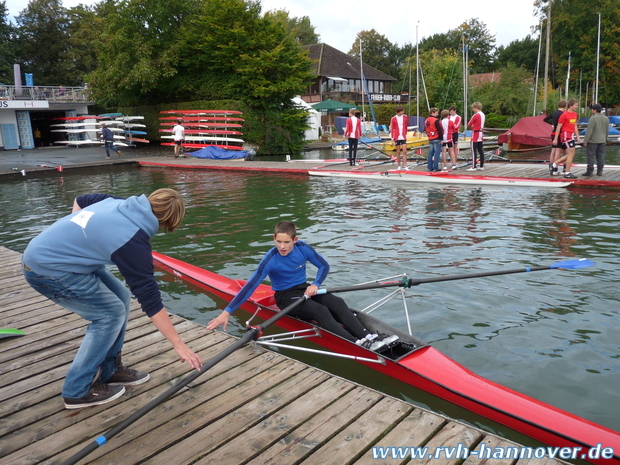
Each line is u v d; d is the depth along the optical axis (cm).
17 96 3053
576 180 1181
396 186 1341
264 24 2767
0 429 296
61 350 408
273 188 1394
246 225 934
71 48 4409
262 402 321
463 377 361
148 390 338
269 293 539
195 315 534
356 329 414
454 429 288
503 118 3809
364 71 4697
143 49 2694
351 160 1711
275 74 2789
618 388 368
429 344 444
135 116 3098
